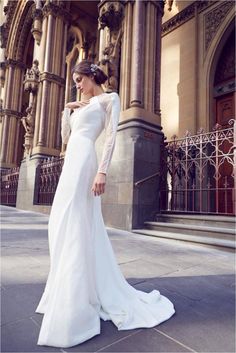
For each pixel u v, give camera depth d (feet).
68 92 52.54
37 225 21.21
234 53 30.55
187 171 19.70
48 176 34.17
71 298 4.90
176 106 34.83
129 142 20.77
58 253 5.34
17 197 40.70
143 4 23.68
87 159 5.65
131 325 5.50
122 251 12.94
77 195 5.44
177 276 9.34
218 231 15.40
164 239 16.98
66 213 5.36
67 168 5.66
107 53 24.86
